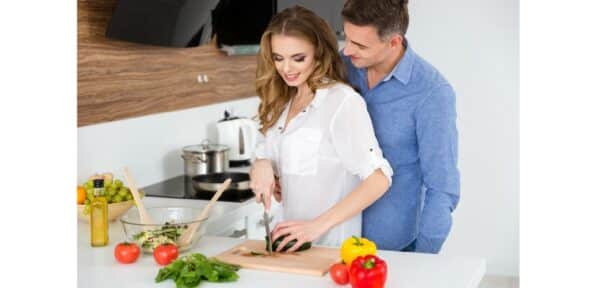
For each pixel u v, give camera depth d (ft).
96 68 9.12
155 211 7.44
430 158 6.93
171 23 9.05
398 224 7.32
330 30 6.72
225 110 12.28
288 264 6.02
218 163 10.87
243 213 9.05
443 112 6.89
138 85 10.05
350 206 6.45
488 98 14.99
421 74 7.03
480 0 14.75
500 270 15.43
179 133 11.18
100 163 9.36
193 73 11.47
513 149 15.03
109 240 7.23
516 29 14.61
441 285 5.57
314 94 6.84
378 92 7.18
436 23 15.05
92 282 5.73
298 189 6.96
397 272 5.93
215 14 10.98
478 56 14.93
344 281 5.57
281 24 6.54
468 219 15.51
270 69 6.97
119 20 8.80
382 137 7.23
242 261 6.15
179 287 5.51
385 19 6.41
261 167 6.97
